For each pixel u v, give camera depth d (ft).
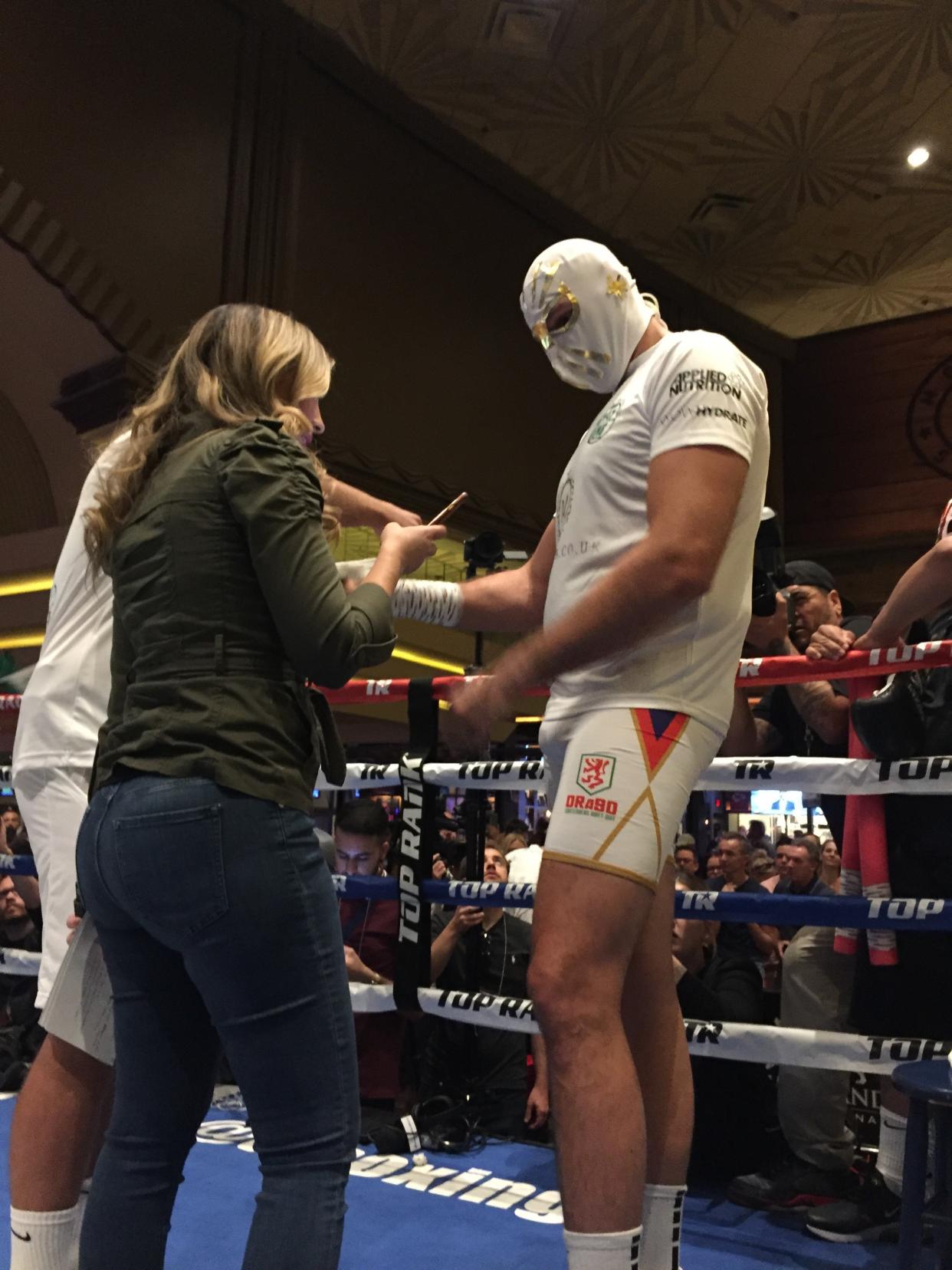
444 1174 7.54
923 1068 5.32
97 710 5.79
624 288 4.74
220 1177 7.08
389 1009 7.54
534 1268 5.72
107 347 22.07
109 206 21.63
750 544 4.43
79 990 4.54
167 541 3.91
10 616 27.35
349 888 7.89
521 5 25.08
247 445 3.92
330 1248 3.52
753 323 39.52
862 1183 7.14
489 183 30.89
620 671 4.17
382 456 27.40
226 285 23.86
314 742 4.01
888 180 31.24
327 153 26.50
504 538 31.12
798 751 8.60
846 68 27.04
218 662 3.78
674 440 4.03
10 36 20.15
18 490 26.66
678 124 29.35
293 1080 3.64
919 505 38.19
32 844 5.86
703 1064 7.97
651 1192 4.47
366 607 4.00
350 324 26.81
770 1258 6.12
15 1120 4.50
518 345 31.96
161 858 3.60
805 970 7.63
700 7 25.08
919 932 6.47
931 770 6.00
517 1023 6.87
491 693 3.75
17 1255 4.35
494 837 17.74
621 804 3.96
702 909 6.54
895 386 39.22
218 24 24.30
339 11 25.72
